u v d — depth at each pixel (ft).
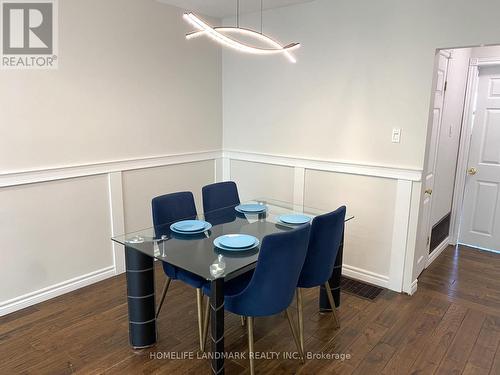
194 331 8.48
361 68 10.34
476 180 13.44
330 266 7.89
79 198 10.12
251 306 6.56
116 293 10.15
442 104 10.85
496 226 13.28
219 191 10.54
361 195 10.91
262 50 8.11
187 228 8.15
